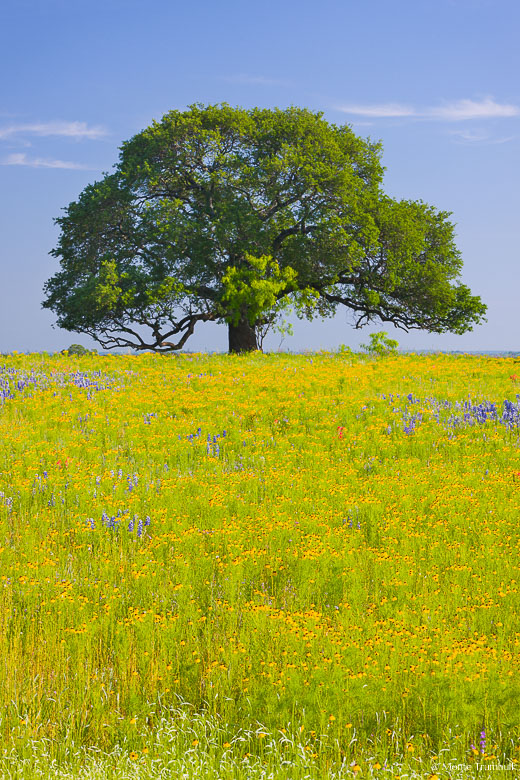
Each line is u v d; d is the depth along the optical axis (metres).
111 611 7.61
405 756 5.38
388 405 19.09
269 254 36.56
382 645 6.67
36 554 9.39
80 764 5.29
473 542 10.15
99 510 11.07
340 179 37.06
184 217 36.34
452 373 24.53
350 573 8.64
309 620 7.20
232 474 13.52
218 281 37.62
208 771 5.09
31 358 26.75
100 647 6.94
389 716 5.84
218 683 6.29
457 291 42.47
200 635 7.36
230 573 8.68
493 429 16.78
